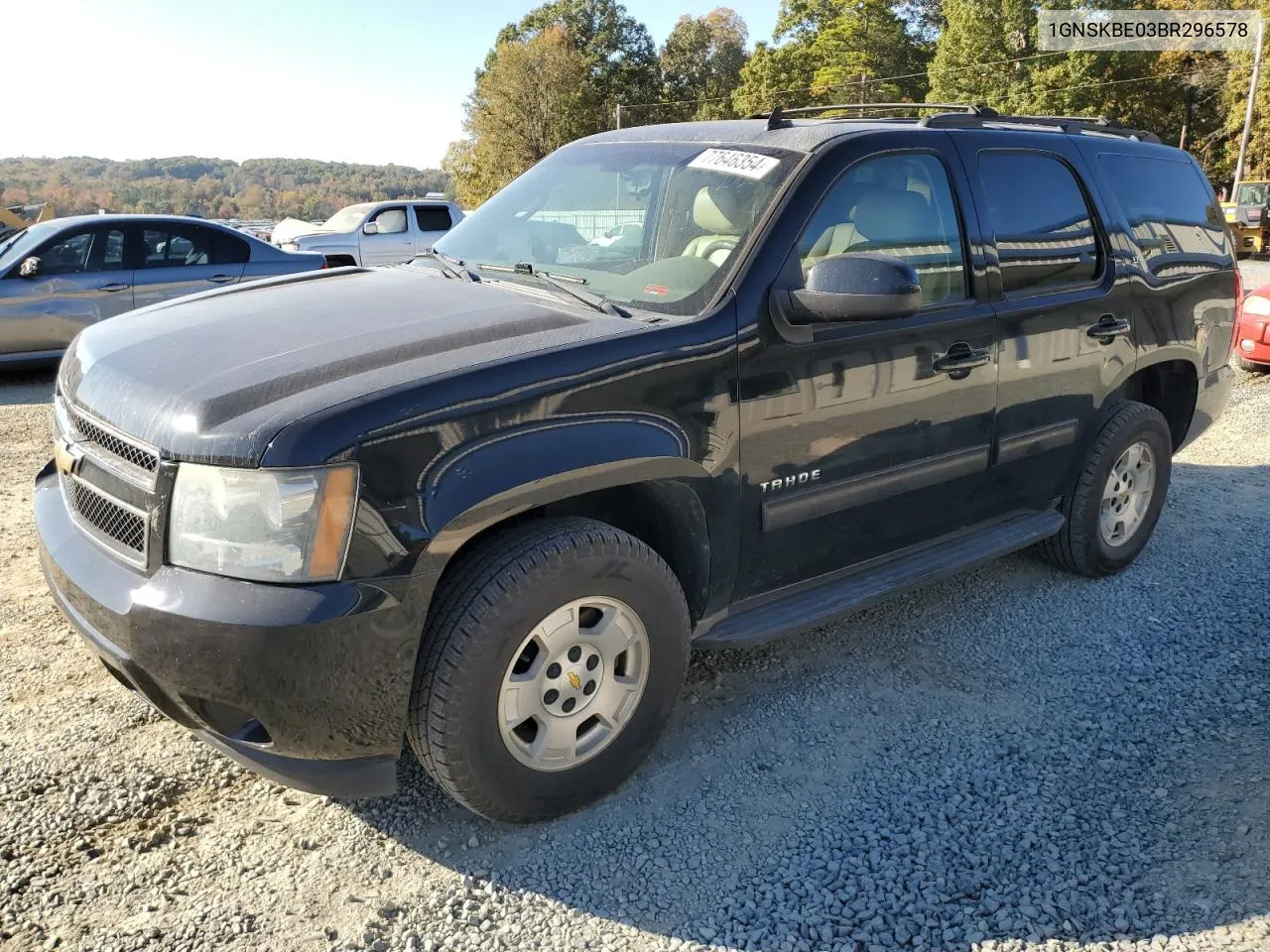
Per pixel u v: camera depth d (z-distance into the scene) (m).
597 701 2.67
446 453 2.27
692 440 2.69
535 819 2.63
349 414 2.18
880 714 3.27
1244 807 2.75
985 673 3.55
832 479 3.10
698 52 90.56
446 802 2.77
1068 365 3.84
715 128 3.57
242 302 3.05
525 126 66.38
